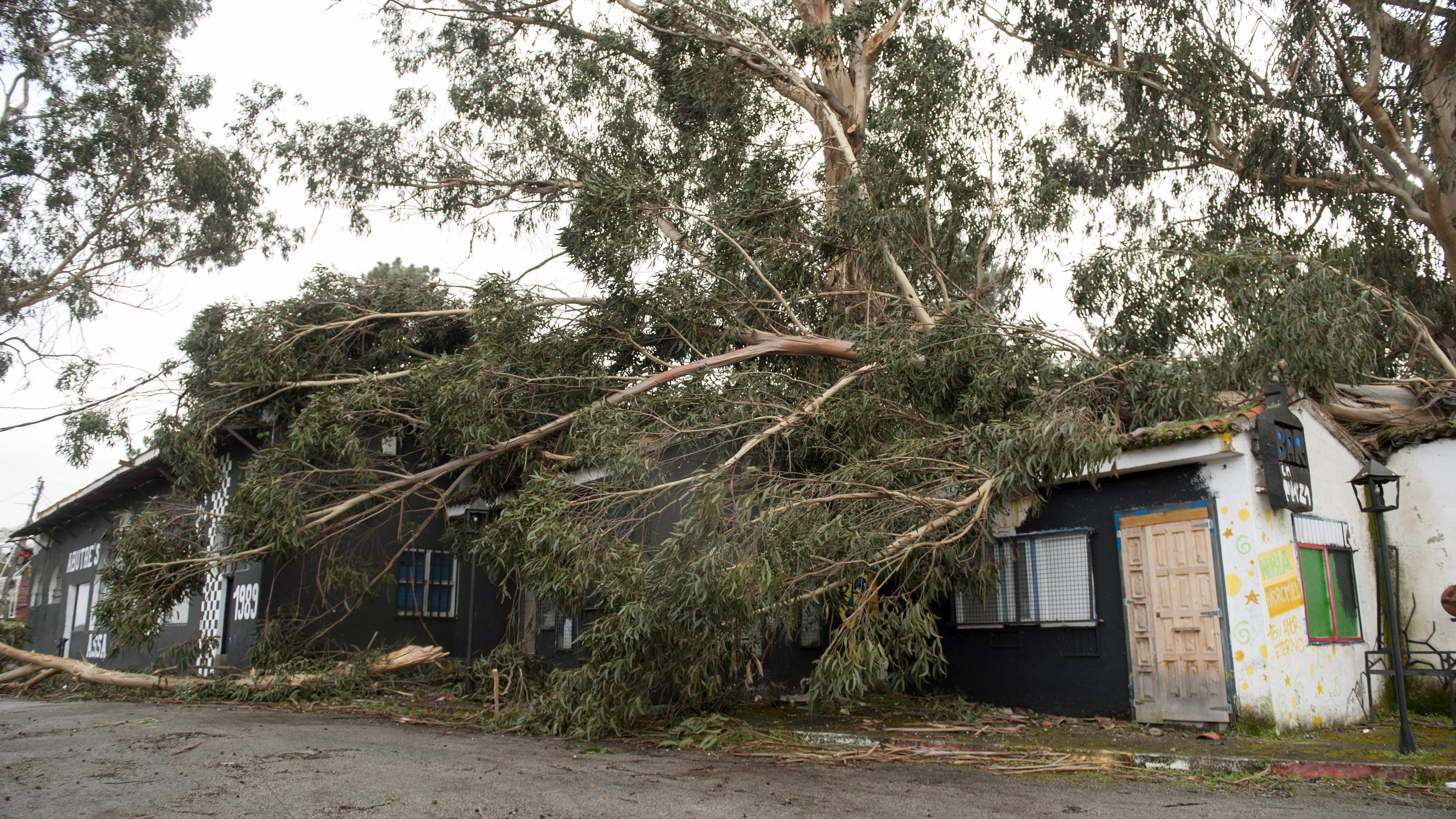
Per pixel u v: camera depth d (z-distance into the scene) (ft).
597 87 50.39
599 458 30.17
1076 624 29.43
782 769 20.18
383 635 42.80
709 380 34.04
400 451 44.04
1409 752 20.57
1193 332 32.65
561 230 37.35
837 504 26.91
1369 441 31.37
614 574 25.04
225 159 57.26
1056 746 22.95
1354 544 29.25
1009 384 31.78
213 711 29.84
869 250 41.47
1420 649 29.60
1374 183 46.32
